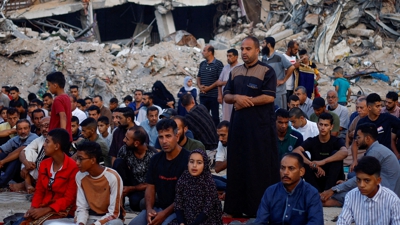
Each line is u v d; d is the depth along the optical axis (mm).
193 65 20500
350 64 20422
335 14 20969
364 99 9469
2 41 21750
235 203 6738
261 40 23422
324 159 7789
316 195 5633
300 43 21438
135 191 7359
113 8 29344
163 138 6199
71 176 6477
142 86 19859
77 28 26531
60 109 7836
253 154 6582
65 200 6426
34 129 10617
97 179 6250
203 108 10398
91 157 6121
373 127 7164
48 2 27422
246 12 25500
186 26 29328
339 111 10836
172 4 26453
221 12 27078
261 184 6574
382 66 20016
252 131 6582
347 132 9883
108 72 20031
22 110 12242
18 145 9070
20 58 21234
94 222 6121
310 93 11711
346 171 9516
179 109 13250
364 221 5379
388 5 21062
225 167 8000
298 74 11648
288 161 5617
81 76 19906
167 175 6328
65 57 20547
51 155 6449
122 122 8297
